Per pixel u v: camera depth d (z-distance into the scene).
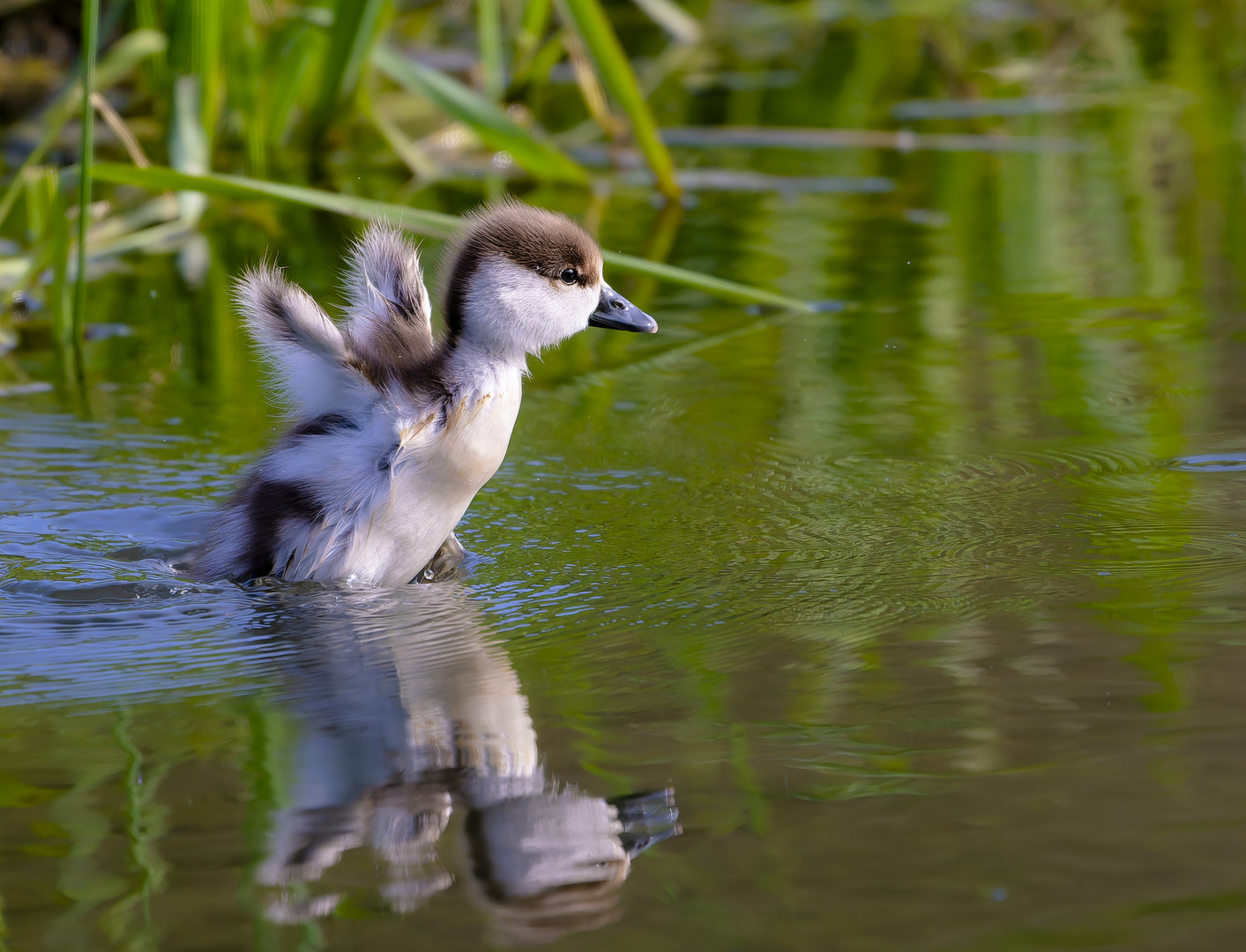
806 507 10.46
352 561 9.77
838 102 26.36
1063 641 7.67
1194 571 8.73
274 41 20.34
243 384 13.77
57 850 5.72
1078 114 25.47
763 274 17.05
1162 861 5.44
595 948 5.03
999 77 28.00
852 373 13.80
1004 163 22.42
